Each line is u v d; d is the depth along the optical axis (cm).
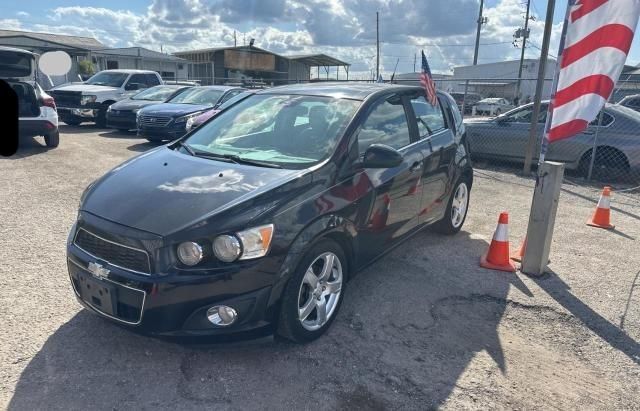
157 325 276
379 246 396
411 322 361
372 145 357
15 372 284
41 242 492
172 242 274
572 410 275
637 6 386
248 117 428
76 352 306
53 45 3189
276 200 302
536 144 956
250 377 290
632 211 705
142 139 1284
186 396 272
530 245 451
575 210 704
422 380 294
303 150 364
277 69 4309
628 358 329
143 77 1667
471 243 538
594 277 457
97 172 836
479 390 287
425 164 447
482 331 354
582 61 413
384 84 475
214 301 276
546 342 344
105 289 287
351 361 309
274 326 299
